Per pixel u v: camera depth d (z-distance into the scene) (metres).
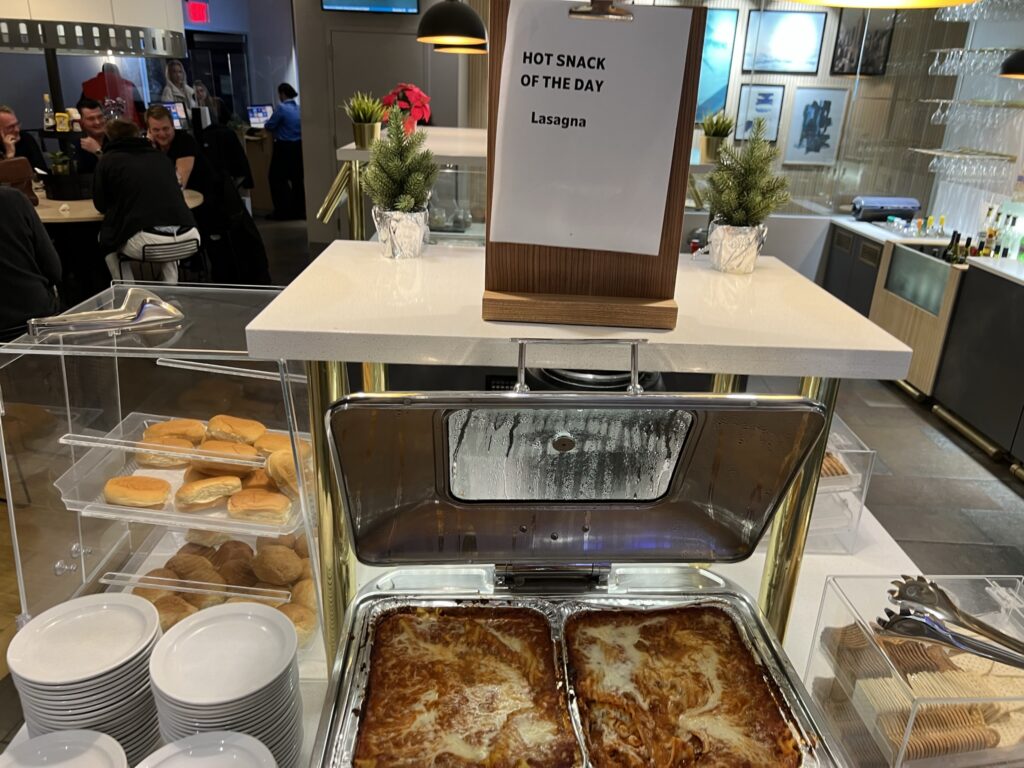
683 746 0.96
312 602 1.48
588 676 1.06
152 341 1.41
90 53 4.66
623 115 0.92
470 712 1.00
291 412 1.28
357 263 1.34
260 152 8.78
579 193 0.97
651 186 0.96
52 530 1.58
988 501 3.31
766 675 1.08
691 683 1.06
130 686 1.18
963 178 4.84
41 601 1.56
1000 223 4.33
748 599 1.21
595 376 2.36
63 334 1.42
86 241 4.64
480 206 3.58
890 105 5.39
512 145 0.95
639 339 0.99
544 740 0.96
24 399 1.54
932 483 3.46
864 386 4.64
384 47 6.62
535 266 1.04
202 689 1.09
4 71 7.27
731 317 1.11
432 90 6.72
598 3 0.87
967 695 1.11
